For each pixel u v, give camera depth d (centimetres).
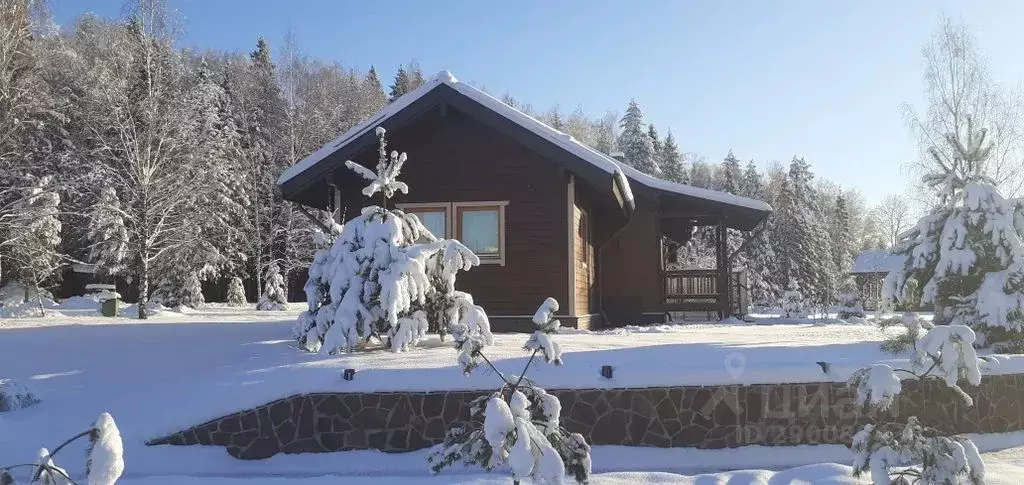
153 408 762
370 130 1292
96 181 2544
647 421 746
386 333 934
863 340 1031
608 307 1875
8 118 2227
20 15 2298
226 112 3688
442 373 755
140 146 2297
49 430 739
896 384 514
